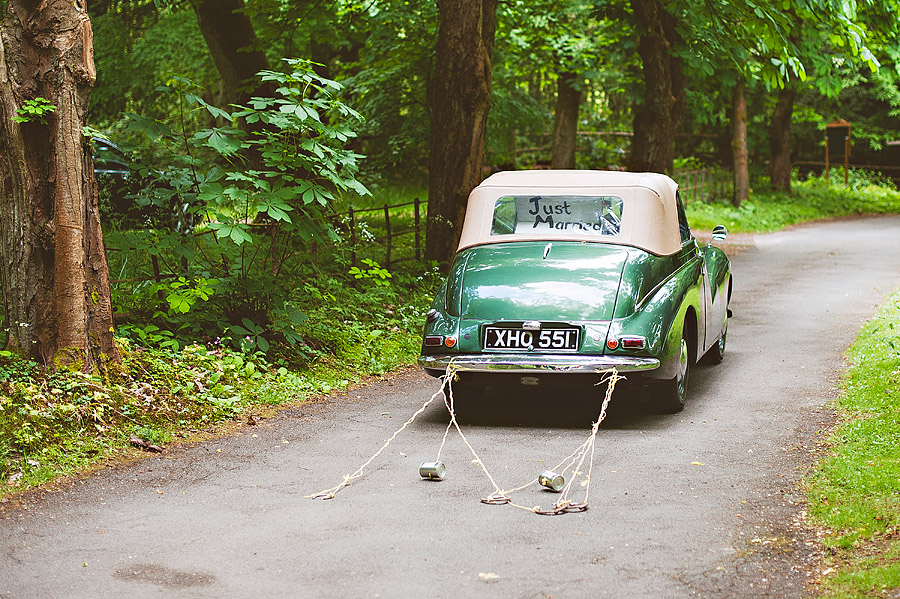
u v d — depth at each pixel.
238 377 8.26
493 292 7.32
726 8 15.87
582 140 35.97
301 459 6.38
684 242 8.45
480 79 13.30
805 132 45.00
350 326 10.55
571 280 7.29
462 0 13.15
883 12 15.65
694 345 8.05
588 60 26.81
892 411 6.97
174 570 4.45
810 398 7.90
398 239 16.81
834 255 20.22
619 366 6.86
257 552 4.66
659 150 18.61
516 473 5.98
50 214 7.16
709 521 5.01
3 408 6.45
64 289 7.14
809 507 5.14
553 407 7.90
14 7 7.10
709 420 7.30
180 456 6.43
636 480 5.79
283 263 10.60
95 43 15.49
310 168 9.02
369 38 20.36
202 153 9.98
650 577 4.29
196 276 9.16
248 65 15.62
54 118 7.11
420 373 9.47
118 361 7.51
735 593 4.09
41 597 4.15
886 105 44.34
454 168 13.51
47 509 5.32
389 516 5.18
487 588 4.19
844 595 3.96
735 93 31.59
